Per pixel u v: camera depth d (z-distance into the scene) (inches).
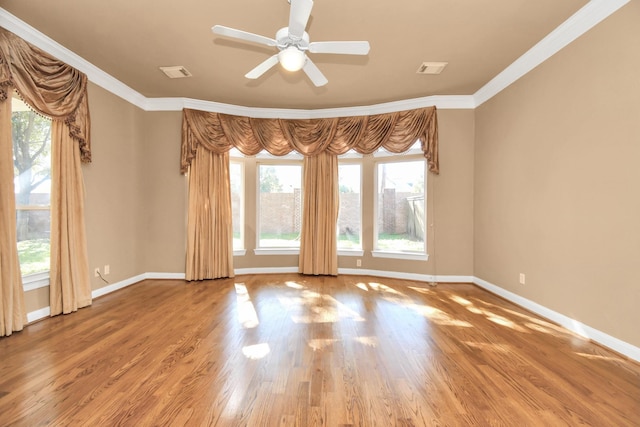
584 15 109.5
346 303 156.3
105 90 165.2
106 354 101.0
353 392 81.3
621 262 100.5
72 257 140.6
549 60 130.2
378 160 215.8
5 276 112.3
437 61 146.6
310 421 70.2
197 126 198.7
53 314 134.0
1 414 71.6
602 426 69.0
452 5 106.3
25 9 108.7
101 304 152.5
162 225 202.4
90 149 153.6
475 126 192.4
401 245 213.0
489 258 177.2
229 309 146.3
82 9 109.0
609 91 103.7
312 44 97.4
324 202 216.4
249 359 98.6
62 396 78.4
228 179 211.2
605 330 106.5
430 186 198.2
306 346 108.2
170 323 128.4
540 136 136.2
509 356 101.1
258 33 124.4
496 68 154.0
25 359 97.0
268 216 229.0
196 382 85.4
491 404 76.5
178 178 201.9
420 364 96.0
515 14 111.4
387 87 176.9
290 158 227.3
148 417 71.1
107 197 168.7
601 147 107.0
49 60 126.8
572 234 119.6
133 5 106.9
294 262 226.4
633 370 92.0
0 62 107.6
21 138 126.3
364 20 114.7
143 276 201.0
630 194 97.5
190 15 112.7
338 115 213.9
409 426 68.8
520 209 150.0
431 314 140.4
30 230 129.7
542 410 74.3
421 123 193.6
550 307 131.6
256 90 181.6
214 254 205.2
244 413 72.8
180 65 151.4
